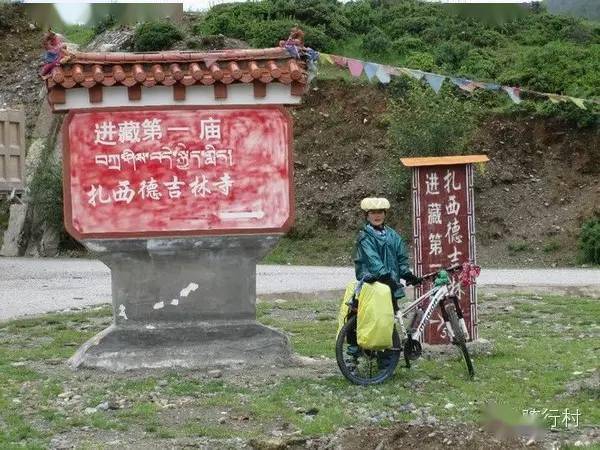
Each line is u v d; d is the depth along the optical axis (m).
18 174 19.19
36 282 20.20
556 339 11.82
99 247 9.73
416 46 33.59
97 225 9.76
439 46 33.22
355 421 7.62
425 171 10.90
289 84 9.90
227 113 9.91
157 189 9.81
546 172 28.23
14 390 8.83
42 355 10.77
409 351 9.45
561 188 27.75
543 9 37.84
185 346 9.73
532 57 31.58
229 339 9.81
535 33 35.06
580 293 17.67
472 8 23.22
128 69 9.80
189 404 8.27
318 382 9.12
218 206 9.86
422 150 26.70
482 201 27.56
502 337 12.03
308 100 31.08
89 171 9.76
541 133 28.91
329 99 31.00
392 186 28.11
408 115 27.08
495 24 35.03
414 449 6.85
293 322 13.68
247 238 9.88
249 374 9.52
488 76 31.30
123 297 9.77
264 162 9.95
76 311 15.07
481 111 29.44
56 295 17.62
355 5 36.53
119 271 9.77
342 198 28.53
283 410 7.97
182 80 9.67
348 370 9.03
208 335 9.79
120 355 9.66
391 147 29.11
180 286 9.80
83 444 7.05
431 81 12.23
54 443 7.08
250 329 9.88
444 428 7.33
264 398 8.41
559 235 26.36
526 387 8.83
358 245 9.26
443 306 9.45
